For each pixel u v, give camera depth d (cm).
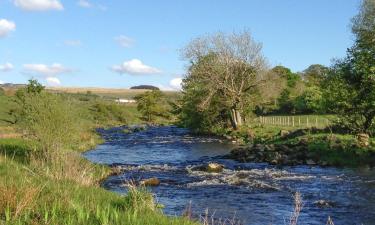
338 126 4156
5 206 962
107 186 2280
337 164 3084
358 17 4053
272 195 2070
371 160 3067
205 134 6800
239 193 2127
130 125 10369
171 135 6794
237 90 6444
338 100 3756
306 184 2344
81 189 1412
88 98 15400
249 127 6131
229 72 6425
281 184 2359
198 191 2186
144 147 4784
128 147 4766
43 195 1152
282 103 9381
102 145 5016
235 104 6381
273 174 2738
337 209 1756
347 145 3344
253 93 6700
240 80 6575
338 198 1961
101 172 2622
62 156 1973
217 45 6506
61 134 2403
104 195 1358
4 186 1085
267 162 3353
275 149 3659
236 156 3672
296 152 3494
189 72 6675
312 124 5978
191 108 6931
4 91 11025
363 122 3791
